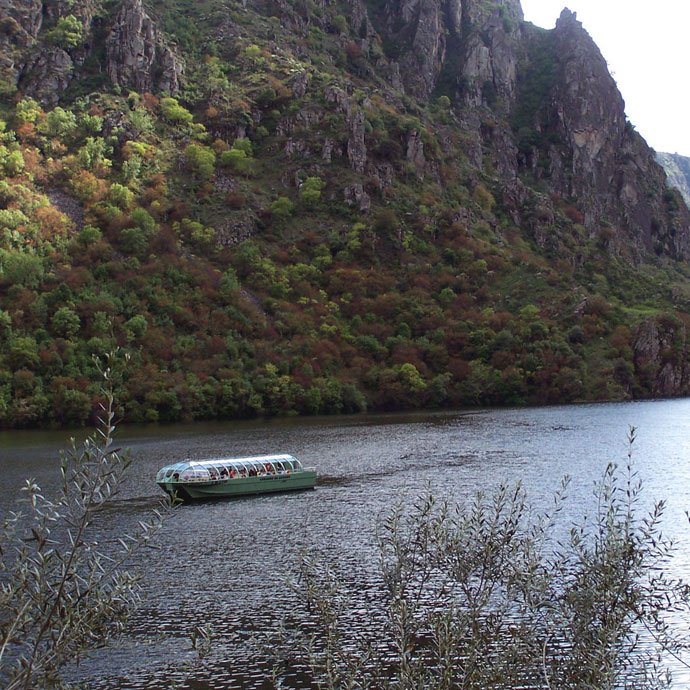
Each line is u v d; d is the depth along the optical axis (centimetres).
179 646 4522
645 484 9106
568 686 2555
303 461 11444
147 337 19275
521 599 3412
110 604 2295
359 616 4866
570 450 12131
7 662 3588
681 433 14262
